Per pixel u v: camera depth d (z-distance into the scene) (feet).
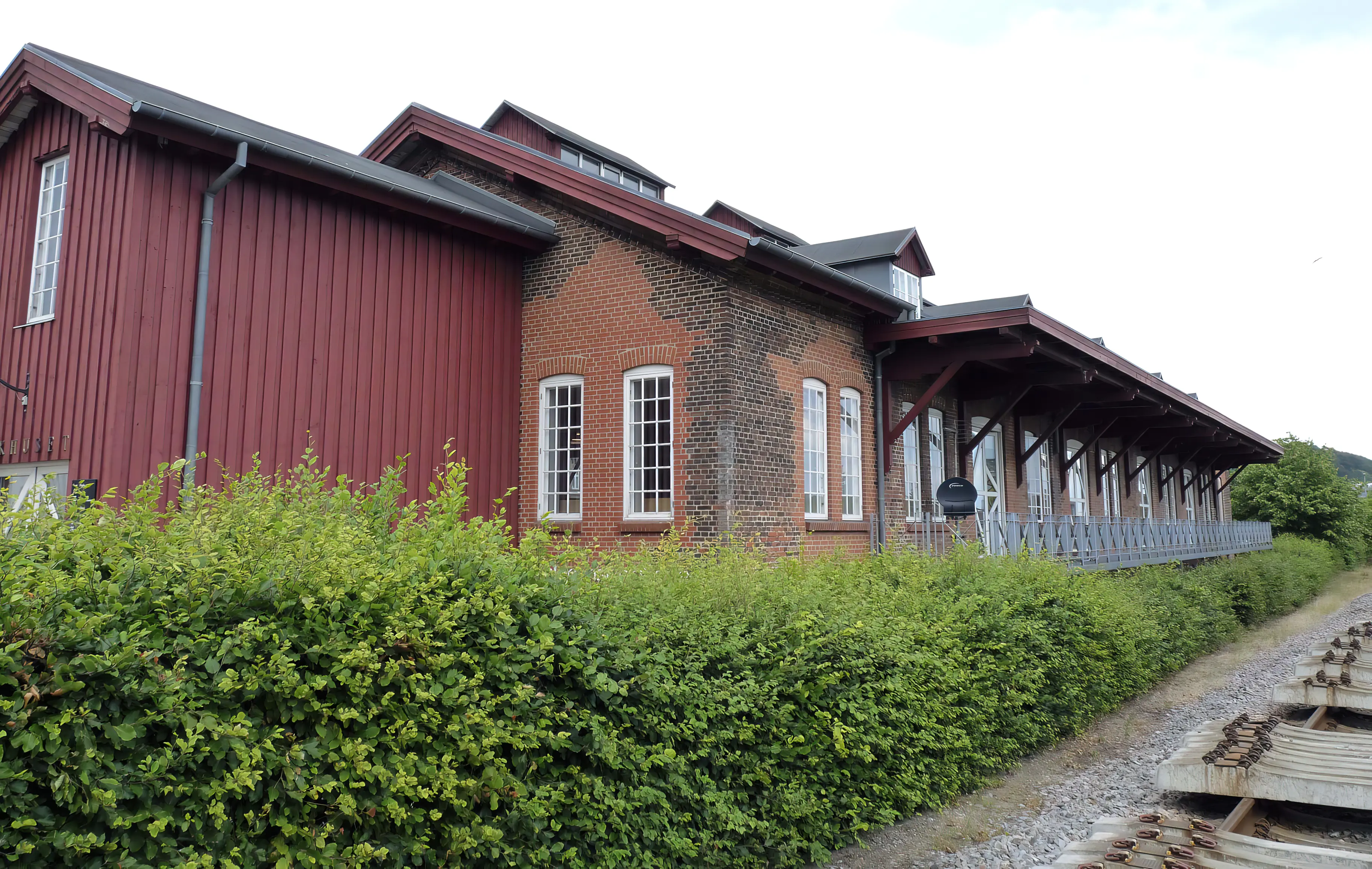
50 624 8.81
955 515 45.32
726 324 36.14
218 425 29.76
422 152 46.98
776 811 16.40
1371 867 15.71
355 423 33.99
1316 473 135.23
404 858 11.07
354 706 10.77
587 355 39.63
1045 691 26.81
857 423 44.50
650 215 37.37
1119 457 79.77
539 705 12.75
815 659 17.79
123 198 28.78
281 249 32.19
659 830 14.30
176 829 9.29
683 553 22.03
